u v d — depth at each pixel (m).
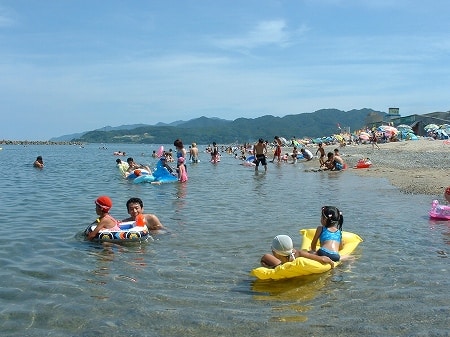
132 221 9.15
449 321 4.74
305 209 12.15
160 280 6.14
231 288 5.87
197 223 10.17
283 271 6.14
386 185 17.70
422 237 8.73
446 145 43.34
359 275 6.39
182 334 4.45
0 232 9.01
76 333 4.46
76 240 8.42
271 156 45.97
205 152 65.12
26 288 5.71
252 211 11.83
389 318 4.84
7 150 84.94
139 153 68.88
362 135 63.56
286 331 4.52
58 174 24.31
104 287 5.81
